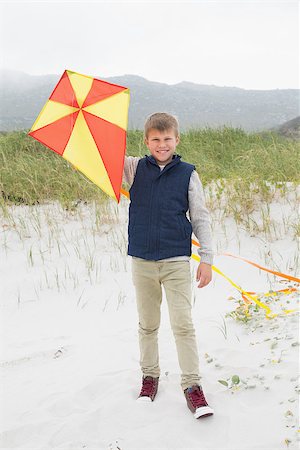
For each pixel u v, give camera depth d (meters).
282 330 4.10
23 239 7.23
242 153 9.81
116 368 3.96
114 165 3.10
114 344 4.48
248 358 3.74
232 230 7.25
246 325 4.36
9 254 6.92
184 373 3.20
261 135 11.93
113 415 3.23
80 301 5.83
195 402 3.12
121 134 3.13
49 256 6.85
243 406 3.15
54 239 7.21
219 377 3.54
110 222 7.52
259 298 4.94
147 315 3.35
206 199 7.86
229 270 6.36
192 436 2.95
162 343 4.33
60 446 3.00
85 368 4.03
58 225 7.55
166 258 3.18
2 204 7.86
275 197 7.79
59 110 3.15
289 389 3.23
